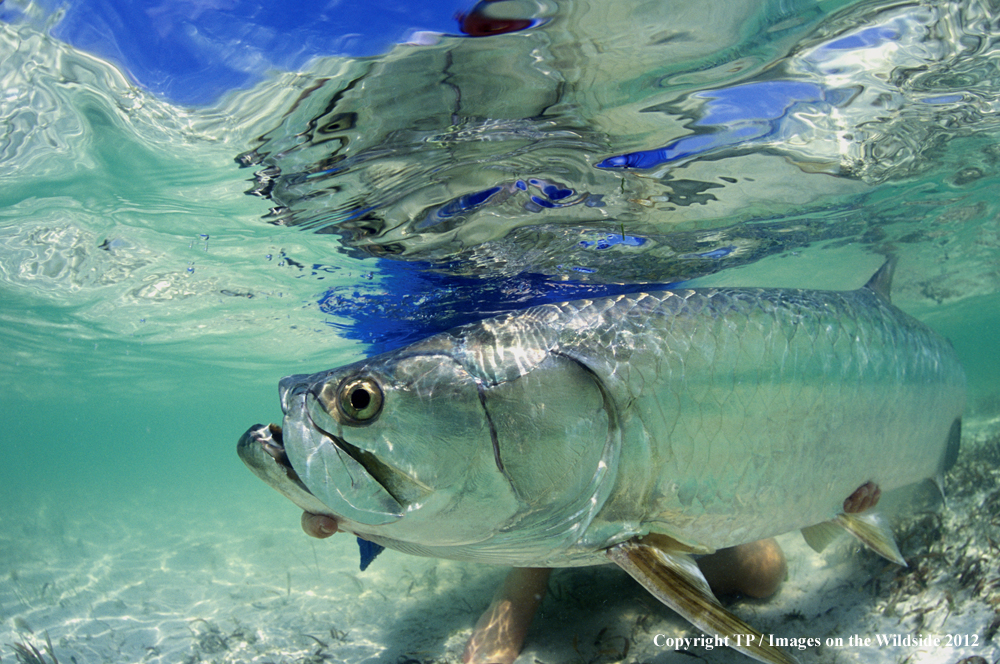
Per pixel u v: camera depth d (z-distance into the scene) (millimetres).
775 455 708
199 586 2166
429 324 2828
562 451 591
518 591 1145
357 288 2271
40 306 2738
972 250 3021
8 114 1118
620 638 1095
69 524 4566
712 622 563
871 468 833
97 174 1352
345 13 881
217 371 4926
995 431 2465
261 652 1411
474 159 1309
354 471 524
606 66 1021
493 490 564
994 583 1073
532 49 963
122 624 1792
